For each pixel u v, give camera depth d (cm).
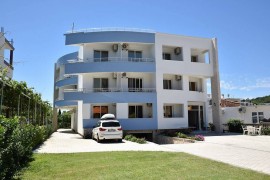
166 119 2842
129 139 2273
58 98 3938
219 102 3019
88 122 2684
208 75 3066
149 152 1397
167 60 2912
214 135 2625
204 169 927
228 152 1405
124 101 2728
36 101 2091
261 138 2248
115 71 2753
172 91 2905
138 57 2997
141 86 2947
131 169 938
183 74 2959
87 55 2855
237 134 2728
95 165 1027
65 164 1052
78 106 3381
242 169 925
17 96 1556
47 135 2516
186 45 3023
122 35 2800
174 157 1209
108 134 2095
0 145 691
